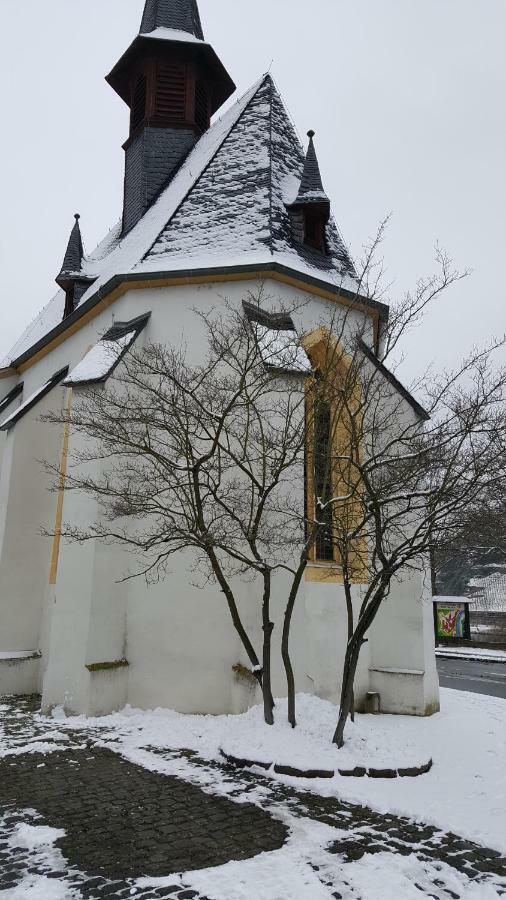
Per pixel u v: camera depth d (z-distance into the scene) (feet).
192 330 35.06
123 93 59.82
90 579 31.53
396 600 35.81
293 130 46.85
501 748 27.25
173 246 38.32
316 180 40.65
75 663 31.14
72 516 32.76
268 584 25.23
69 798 19.74
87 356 34.37
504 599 120.16
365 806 19.48
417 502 31.24
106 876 14.40
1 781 21.40
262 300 34.42
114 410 31.50
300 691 29.14
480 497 23.68
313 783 21.18
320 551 34.37
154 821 17.89
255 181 41.04
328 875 14.70
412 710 34.04
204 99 56.70
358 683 34.06
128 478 29.45
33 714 31.89
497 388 23.91
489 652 89.86
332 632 32.24
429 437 27.37
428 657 35.70
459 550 24.44
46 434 42.50
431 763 24.03
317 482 29.40
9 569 40.34
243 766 22.94
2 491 42.01
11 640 39.86
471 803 19.83
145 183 51.08
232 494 29.66
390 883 14.37
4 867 14.87
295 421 28.43
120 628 32.22
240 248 36.96
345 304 37.24
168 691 31.37
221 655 31.19
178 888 13.84
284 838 16.83
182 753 24.99
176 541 31.86
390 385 36.58
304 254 38.86
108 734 27.66
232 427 29.48
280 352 28.14
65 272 49.44
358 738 24.53
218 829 17.38
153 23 55.88
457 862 15.64
